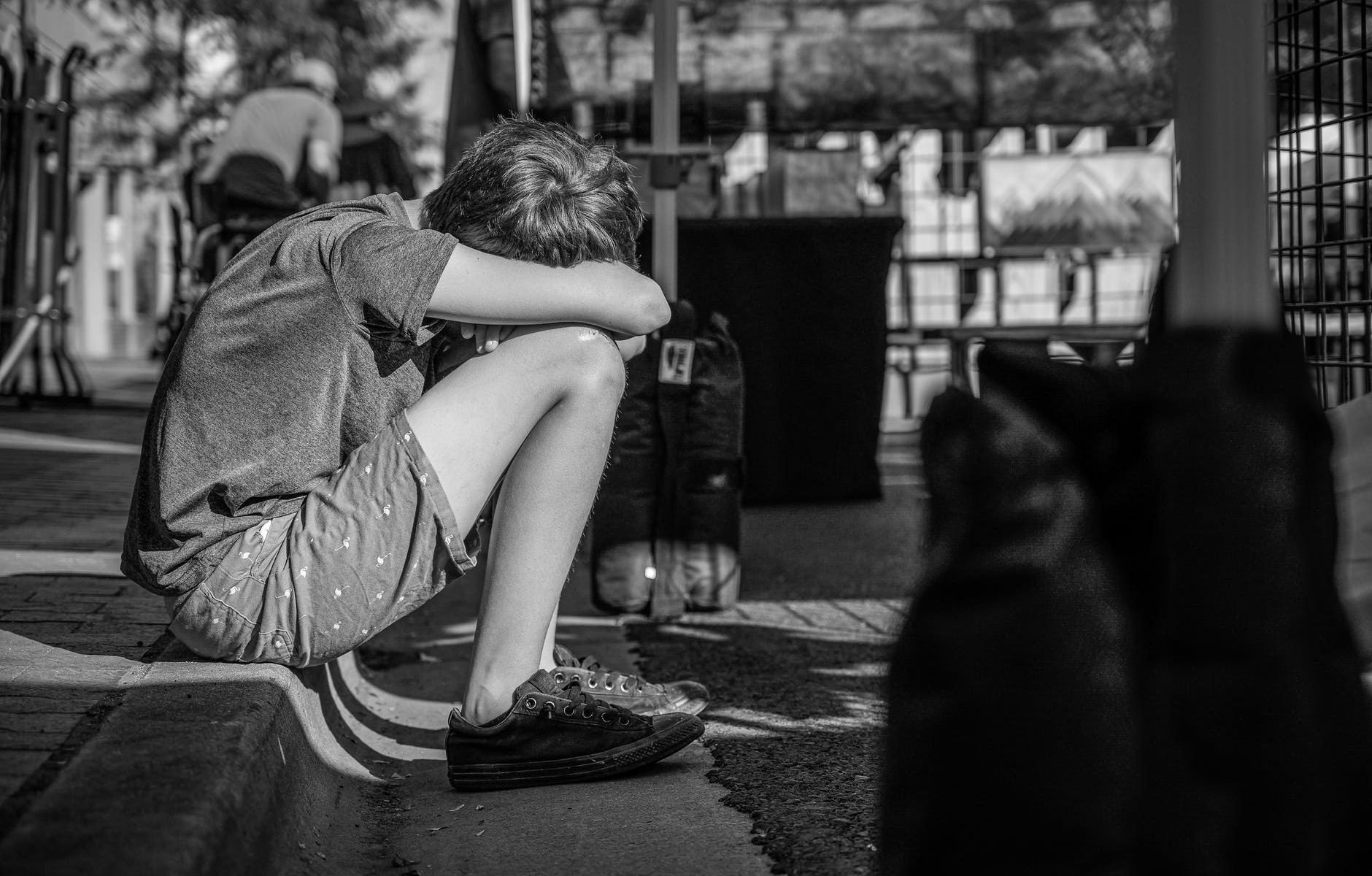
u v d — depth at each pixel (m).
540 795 2.16
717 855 1.83
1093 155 6.96
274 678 2.02
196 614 2.03
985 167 7.00
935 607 1.34
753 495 4.27
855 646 3.22
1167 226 6.94
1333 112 3.42
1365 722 1.27
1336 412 2.64
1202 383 1.29
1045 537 1.31
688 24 5.08
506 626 2.17
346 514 2.02
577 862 1.83
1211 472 1.27
